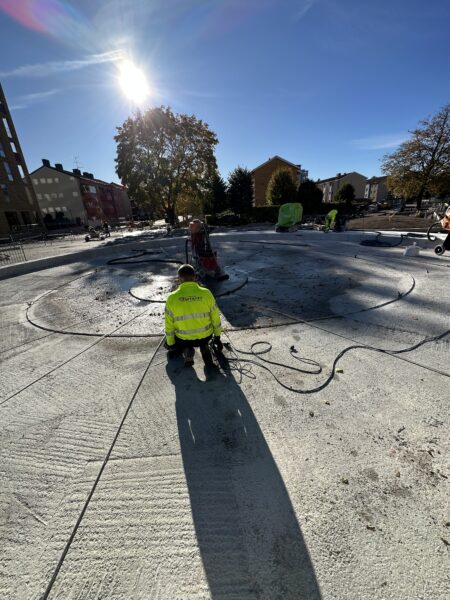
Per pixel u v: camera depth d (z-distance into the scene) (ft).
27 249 56.34
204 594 4.02
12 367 10.78
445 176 75.51
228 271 24.06
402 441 6.41
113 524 5.02
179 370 9.80
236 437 6.79
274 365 9.75
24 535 4.91
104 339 12.76
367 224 48.16
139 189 92.94
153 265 29.63
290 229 47.98
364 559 4.30
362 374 8.96
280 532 4.74
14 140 109.70
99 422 7.57
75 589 4.14
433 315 13.16
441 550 4.34
